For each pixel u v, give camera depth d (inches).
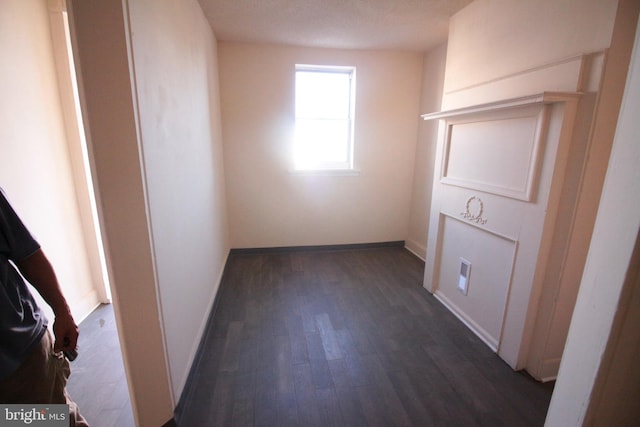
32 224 68.4
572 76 53.8
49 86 73.2
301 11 90.4
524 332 65.2
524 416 56.3
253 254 139.2
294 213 138.3
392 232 148.3
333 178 136.6
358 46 121.6
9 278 32.0
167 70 55.3
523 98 56.4
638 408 26.1
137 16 42.0
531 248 62.2
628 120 20.9
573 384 25.7
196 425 53.8
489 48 75.4
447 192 91.7
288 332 81.0
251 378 64.7
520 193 64.1
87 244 86.3
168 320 52.3
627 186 21.0
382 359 71.1
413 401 59.3
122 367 66.9
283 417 55.5
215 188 104.3
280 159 131.2
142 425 50.8
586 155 53.5
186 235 65.5
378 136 135.8
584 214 56.5
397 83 131.6
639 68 20.1
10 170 63.1
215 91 109.4
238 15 92.8
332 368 67.9
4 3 61.6
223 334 80.0
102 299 90.8
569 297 60.9
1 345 29.8
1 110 61.1
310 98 132.0
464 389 62.4
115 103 39.5
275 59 121.9
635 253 20.9
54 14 72.6
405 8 87.2
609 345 22.8
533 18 62.4
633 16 48.7
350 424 54.2
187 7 70.4
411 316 89.3
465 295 86.2
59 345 36.9
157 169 49.2
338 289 105.9
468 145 82.2
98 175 41.0
